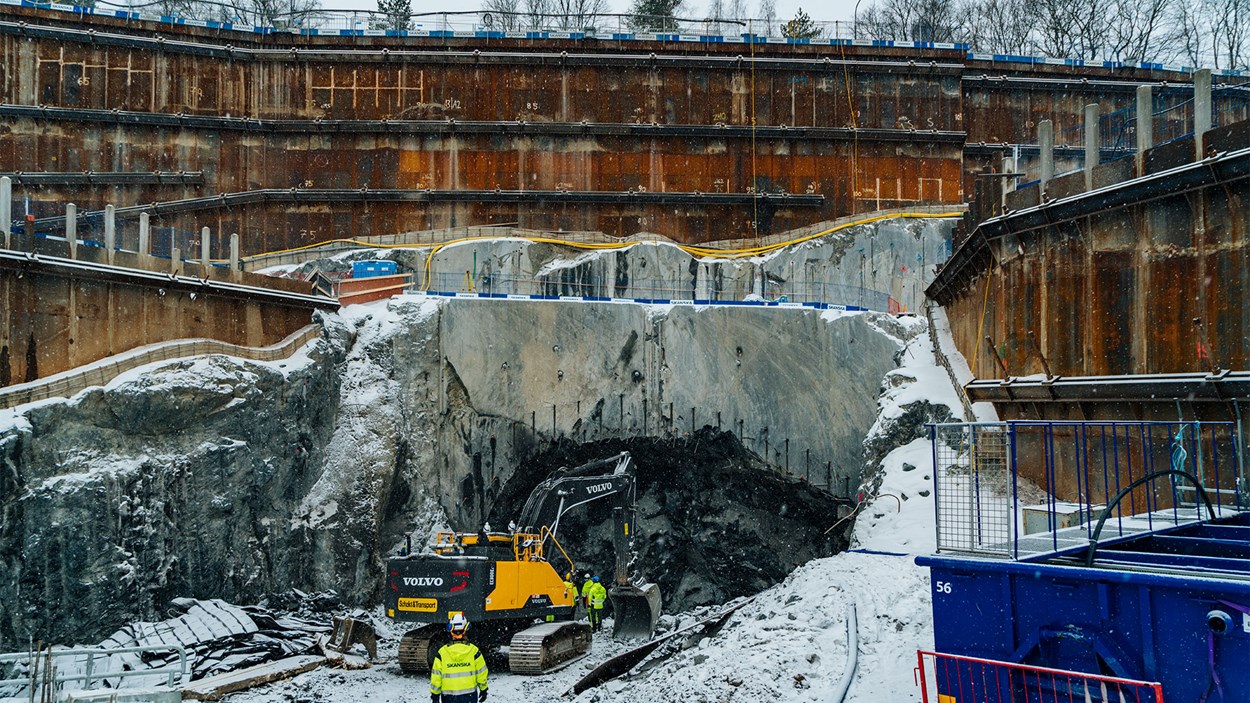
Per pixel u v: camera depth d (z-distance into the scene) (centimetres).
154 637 2319
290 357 3209
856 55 4922
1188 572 854
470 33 4788
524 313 3772
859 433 3719
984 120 5116
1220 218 1894
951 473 1019
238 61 4691
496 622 2405
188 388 2697
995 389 2589
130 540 2475
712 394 3772
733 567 3969
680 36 4859
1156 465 2019
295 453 3058
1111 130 3641
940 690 931
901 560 1781
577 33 4841
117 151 4488
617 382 3791
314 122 4703
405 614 2234
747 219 4825
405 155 4753
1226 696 775
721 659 1468
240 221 4650
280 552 2961
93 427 2486
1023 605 897
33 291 2544
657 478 3981
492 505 3744
